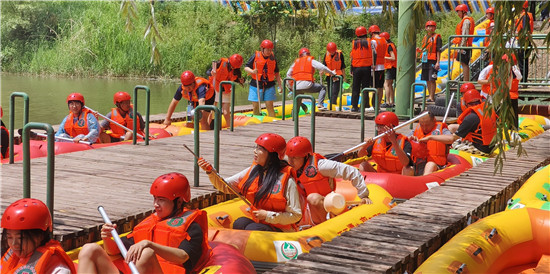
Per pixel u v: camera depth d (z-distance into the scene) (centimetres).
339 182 678
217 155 724
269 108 1388
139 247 383
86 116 940
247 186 516
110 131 1045
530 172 783
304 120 1302
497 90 531
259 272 482
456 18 2953
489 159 855
